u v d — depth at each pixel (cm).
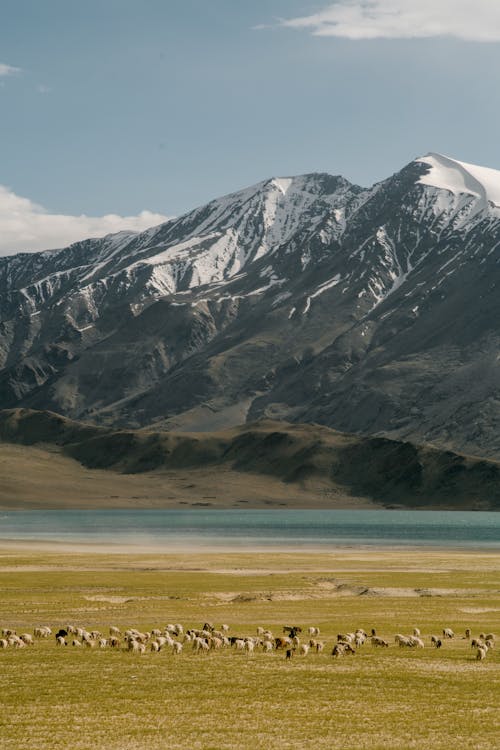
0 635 7150
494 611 8894
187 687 5103
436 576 12362
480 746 4016
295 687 5122
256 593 10106
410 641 6650
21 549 18412
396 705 4738
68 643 6656
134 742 4056
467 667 5759
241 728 4297
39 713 4547
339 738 4138
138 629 7494
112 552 17575
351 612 8738
